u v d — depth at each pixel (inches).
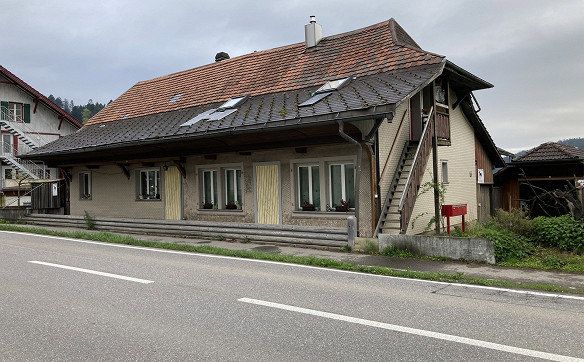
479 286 298.4
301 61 706.8
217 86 775.1
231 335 202.2
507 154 941.8
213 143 619.8
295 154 572.1
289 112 527.5
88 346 190.9
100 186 820.6
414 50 576.4
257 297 267.6
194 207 679.7
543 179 869.2
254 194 612.4
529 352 181.8
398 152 562.9
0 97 1493.6
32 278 319.3
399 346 188.5
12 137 1513.3
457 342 192.7
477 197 797.9
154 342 194.4
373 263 384.8
